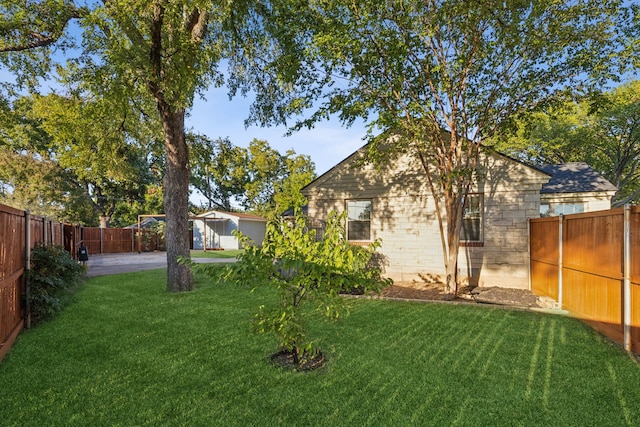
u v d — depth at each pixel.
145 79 6.97
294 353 3.66
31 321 5.17
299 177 33.31
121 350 3.95
